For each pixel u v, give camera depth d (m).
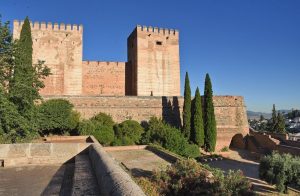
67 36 48.00
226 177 15.78
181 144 33.94
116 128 36.25
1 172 10.28
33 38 46.44
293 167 25.36
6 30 19.33
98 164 8.30
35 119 20.27
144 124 43.75
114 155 25.17
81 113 40.62
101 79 52.66
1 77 18.91
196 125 40.44
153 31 53.09
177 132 35.94
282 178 25.06
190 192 14.13
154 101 45.12
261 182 28.31
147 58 52.31
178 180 14.34
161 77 52.97
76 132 33.69
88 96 41.53
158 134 34.66
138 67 51.62
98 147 11.17
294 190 26.78
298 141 42.38
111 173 6.56
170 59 53.84
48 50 47.00
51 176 9.70
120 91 53.69
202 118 41.25
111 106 42.50
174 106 46.28
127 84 54.34
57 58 47.28
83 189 6.85
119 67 53.94
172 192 13.92
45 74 22.14
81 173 8.54
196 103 40.84
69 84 47.56
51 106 31.47
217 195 14.08
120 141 33.00
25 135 18.64
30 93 19.70
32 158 11.79
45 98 39.06
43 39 46.94
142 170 19.05
